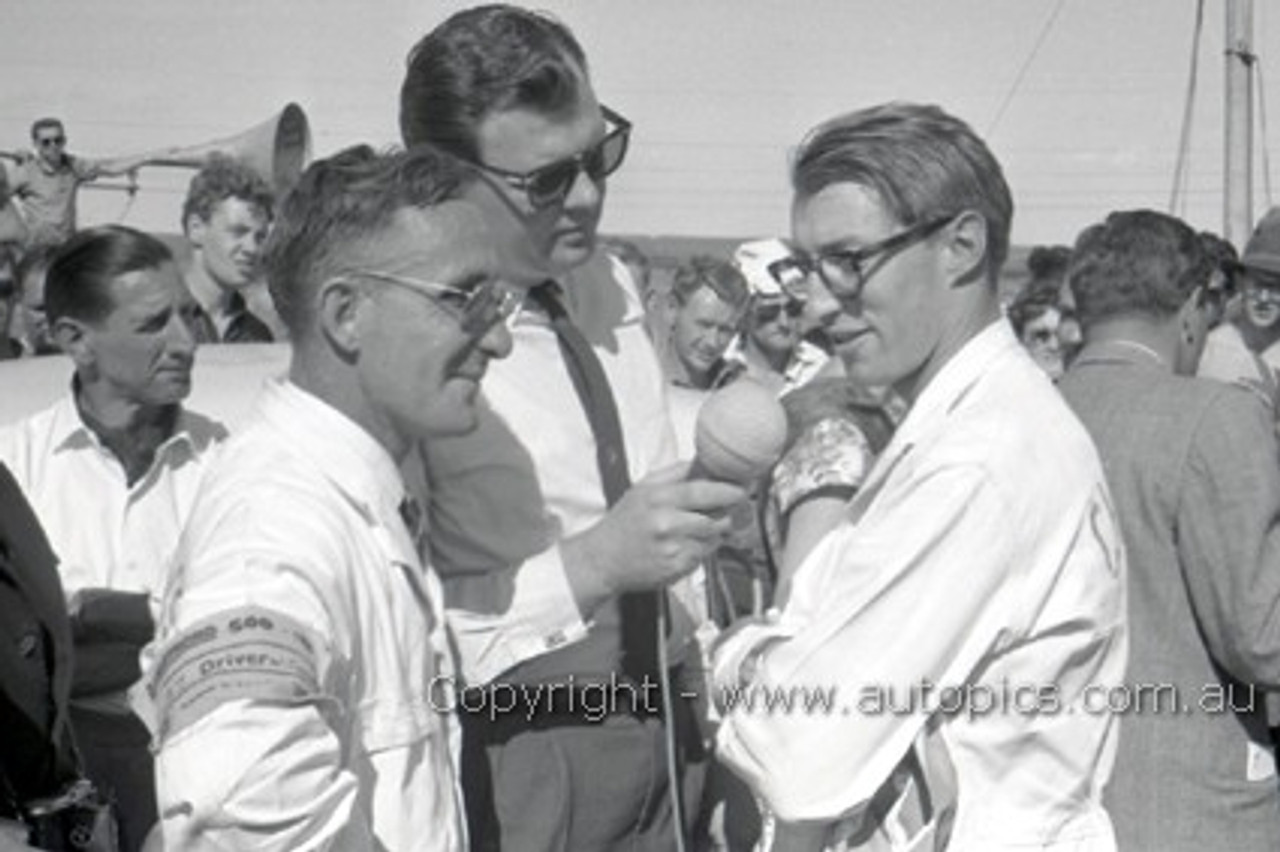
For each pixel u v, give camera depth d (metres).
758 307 6.19
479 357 2.57
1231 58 13.32
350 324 2.52
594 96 3.03
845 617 2.58
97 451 3.89
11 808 2.78
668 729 3.09
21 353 5.93
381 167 2.54
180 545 2.52
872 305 2.64
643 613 3.11
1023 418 2.61
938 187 2.61
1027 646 2.59
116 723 3.60
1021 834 2.61
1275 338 6.79
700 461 2.88
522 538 3.06
